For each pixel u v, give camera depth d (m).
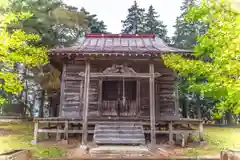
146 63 12.30
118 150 8.52
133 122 10.53
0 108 26.31
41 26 18.00
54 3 19.41
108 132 10.09
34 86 28.59
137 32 36.81
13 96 26.20
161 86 12.29
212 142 10.74
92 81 12.32
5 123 20.66
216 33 4.35
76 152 8.30
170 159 7.20
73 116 11.80
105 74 10.04
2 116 25.30
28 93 29.52
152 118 9.73
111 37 15.23
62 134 11.77
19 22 14.62
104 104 12.08
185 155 7.87
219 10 4.08
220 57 4.28
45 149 8.60
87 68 10.23
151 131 9.62
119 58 10.66
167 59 6.67
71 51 10.20
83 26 22.77
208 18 4.60
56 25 21.00
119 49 10.95
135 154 8.07
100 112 11.89
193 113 29.50
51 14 19.08
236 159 4.36
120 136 9.85
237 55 3.79
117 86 12.51
